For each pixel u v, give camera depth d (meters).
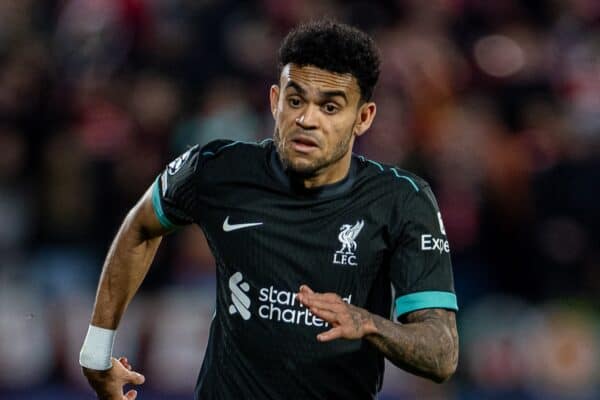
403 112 37.22
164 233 16.36
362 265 15.09
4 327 32.16
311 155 14.59
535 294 35.50
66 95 38.41
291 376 15.22
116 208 35.16
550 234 36.00
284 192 15.17
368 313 13.59
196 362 32.25
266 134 37.53
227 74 39.16
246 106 37.84
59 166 35.72
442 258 15.17
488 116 38.97
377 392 15.88
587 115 40.44
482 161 36.19
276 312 15.11
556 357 33.81
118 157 35.78
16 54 39.06
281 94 14.79
